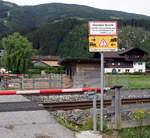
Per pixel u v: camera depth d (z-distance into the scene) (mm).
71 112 9172
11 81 21953
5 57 39188
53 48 157625
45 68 61625
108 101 11508
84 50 138750
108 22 6008
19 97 12555
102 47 5992
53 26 179625
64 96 13305
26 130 5828
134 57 76062
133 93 6562
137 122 6516
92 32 5965
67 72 27406
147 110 6676
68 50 148000
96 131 5945
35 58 87875
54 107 9797
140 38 163625
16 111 8289
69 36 160500
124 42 153625
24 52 39469
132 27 185000
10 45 39969
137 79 34656
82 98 12656
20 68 39312
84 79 20484
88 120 7336
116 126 6207
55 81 22500
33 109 8727
